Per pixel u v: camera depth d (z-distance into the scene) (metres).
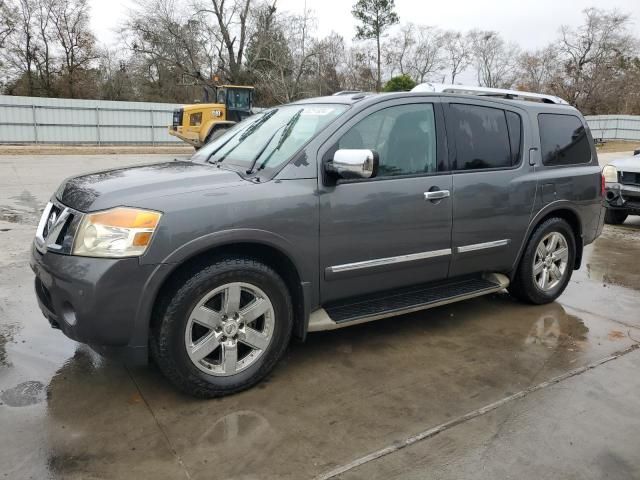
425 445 2.79
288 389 3.34
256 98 40.38
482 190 4.19
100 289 2.79
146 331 2.92
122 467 2.57
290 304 3.41
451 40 64.75
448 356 3.86
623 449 2.78
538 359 3.83
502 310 4.84
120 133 30.84
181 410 3.07
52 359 3.65
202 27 39.56
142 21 39.25
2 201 10.12
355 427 2.94
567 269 5.06
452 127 4.11
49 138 28.98
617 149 36.38
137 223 2.84
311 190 3.36
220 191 3.11
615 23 54.25
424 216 3.86
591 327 4.46
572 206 4.89
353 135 3.59
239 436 2.84
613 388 3.41
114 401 3.15
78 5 45.50
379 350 3.94
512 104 4.57
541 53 60.72
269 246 3.22
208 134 20.81
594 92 54.06
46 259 3.00
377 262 3.68
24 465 2.56
